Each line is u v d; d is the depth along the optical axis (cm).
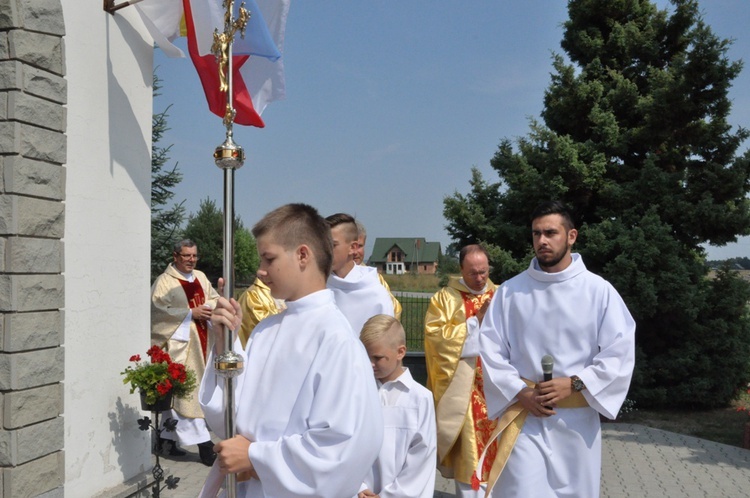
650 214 1048
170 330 710
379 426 227
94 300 493
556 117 1171
